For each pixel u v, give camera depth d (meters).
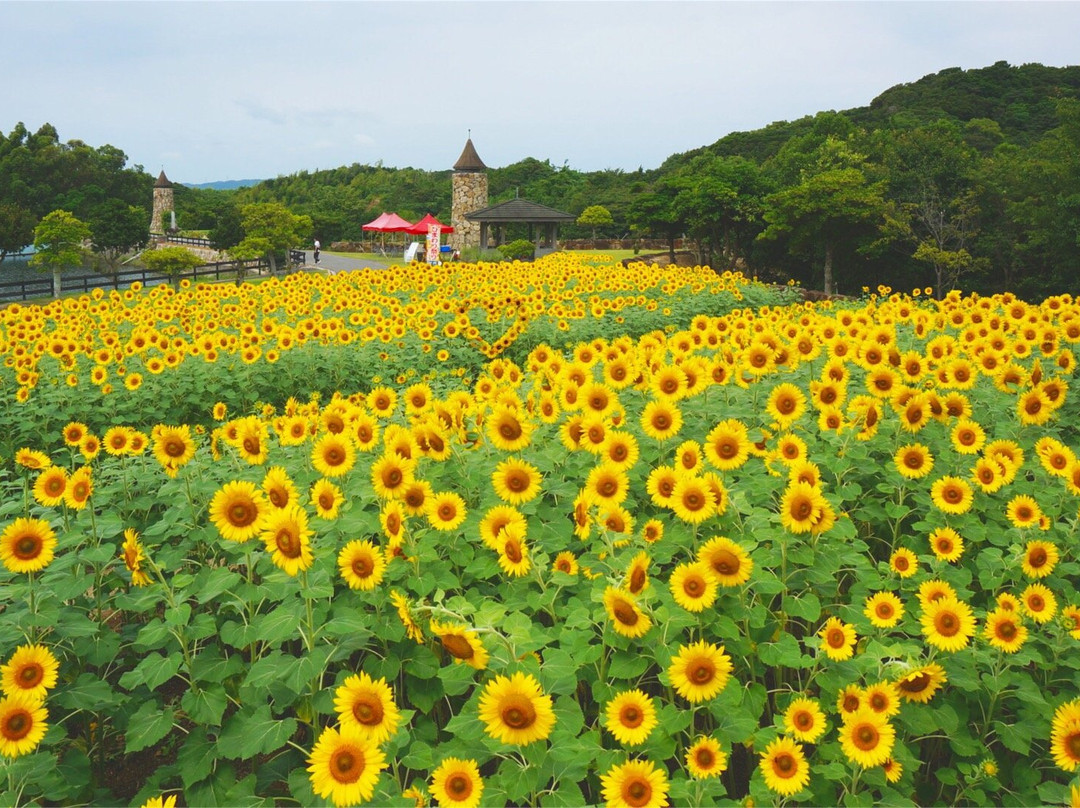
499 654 3.01
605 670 3.29
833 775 2.96
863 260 38.22
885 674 3.18
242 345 10.70
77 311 14.88
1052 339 7.44
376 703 2.62
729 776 3.67
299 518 3.20
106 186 87.62
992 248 33.91
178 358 9.47
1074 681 3.57
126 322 14.35
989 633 3.41
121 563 4.29
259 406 9.86
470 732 2.87
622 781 2.56
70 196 79.94
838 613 3.80
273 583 3.66
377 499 4.12
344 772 2.47
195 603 4.21
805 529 3.59
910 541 4.52
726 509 3.91
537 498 4.10
